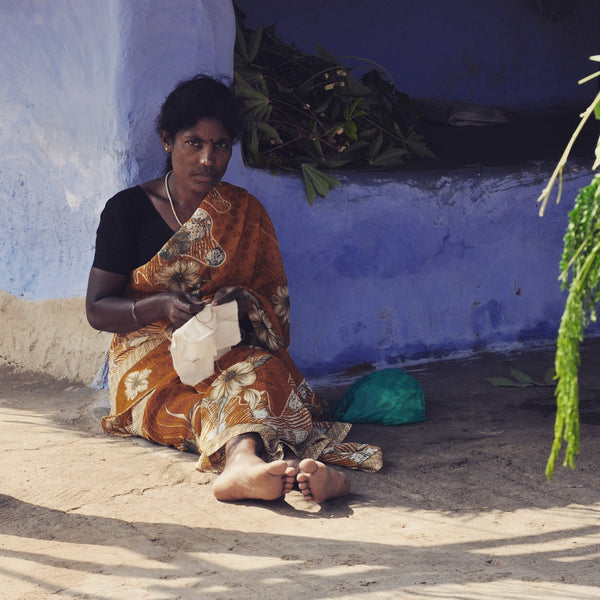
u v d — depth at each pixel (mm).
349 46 7379
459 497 2793
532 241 4914
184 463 3129
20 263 4355
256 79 4430
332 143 4703
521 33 7898
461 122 6949
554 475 2990
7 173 4332
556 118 7297
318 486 2652
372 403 3648
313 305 4414
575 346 962
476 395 4062
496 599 1974
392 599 1995
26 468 3057
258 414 2926
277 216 4293
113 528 2539
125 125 3869
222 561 2285
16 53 4211
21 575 2221
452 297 4746
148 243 3334
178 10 3840
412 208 4570
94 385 4090
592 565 2207
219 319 3113
